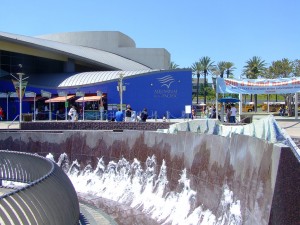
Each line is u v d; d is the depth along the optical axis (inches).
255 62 3511.3
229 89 1079.0
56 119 1963.6
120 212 474.0
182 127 530.6
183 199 452.4
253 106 2906.0
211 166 403.5
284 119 1275.8
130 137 573.0
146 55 2851.9
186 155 462.9
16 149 669.9
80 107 2054.6
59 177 338.3
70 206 335.0
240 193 326.3
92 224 423.5
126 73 2114.9
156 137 526.9
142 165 543.8
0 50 2177.7
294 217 238.5
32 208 264.8
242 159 331.6
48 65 2393.0
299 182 239.3
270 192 256.4
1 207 245.8
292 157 245.8
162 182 501.4
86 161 625.3
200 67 3627.0
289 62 3137.3
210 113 1491.1
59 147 650.2
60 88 2103.8
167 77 2055.9
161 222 437.1
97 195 555.2
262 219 264.1
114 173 585.3
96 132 620.7
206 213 400.5
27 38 2319.1
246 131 379.9
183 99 2075.5
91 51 2620.6
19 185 523.8
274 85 1053.2
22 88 1189.1
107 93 2025.1
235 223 331.3
